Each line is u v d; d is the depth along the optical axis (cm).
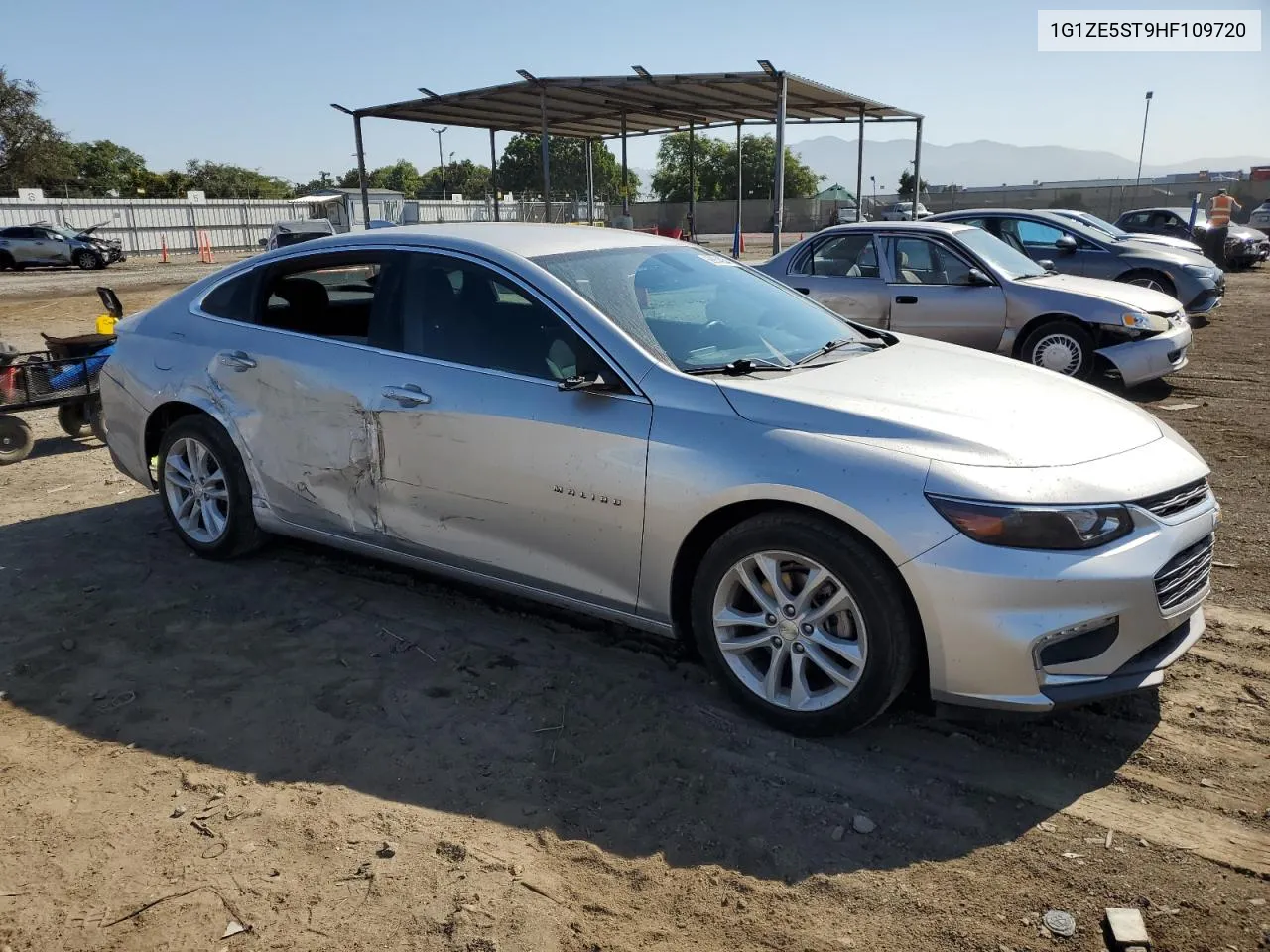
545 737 327
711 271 444
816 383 346
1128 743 318
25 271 3419
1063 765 306
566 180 7362
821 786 297
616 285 389
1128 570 287
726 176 7119
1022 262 938
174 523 490
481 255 391
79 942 235
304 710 345
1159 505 303
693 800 291
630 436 336
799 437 312
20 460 704
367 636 403
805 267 984
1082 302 844
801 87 2075
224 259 4181
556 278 375
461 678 367
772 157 7106
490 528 377
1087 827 276
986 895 249
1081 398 361
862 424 313
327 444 416
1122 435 329
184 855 267
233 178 9175
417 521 397
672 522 329
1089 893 249
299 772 308
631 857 267
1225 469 633
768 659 340
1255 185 4384
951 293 896
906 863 263
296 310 445
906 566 288
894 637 296
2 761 314
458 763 312
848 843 271
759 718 331
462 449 374
